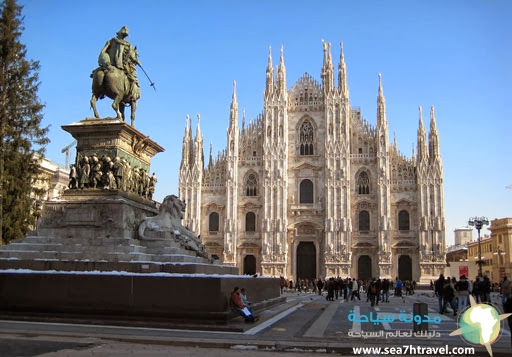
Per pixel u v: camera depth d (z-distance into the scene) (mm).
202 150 95000
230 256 89500
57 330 19797
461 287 33688
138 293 21562
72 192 26000
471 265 70500
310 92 93000
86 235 25031
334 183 88188
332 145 89188
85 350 16562
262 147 92500
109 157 26188
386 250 85000
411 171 88062
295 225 89625
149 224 26109
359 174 89625
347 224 86688
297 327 23781
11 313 22250
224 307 21750
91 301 21766
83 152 26719
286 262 87938
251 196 91562
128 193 26266
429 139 87812
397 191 87812
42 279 22266
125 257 23609
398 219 87375
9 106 41625
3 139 42031
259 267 89812
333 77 92000
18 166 43500
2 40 41062
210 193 93250
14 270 23062
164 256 24125
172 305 21312
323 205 89312
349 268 85312
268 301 32719
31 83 43469
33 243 25000
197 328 20609
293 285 87750
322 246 88625
